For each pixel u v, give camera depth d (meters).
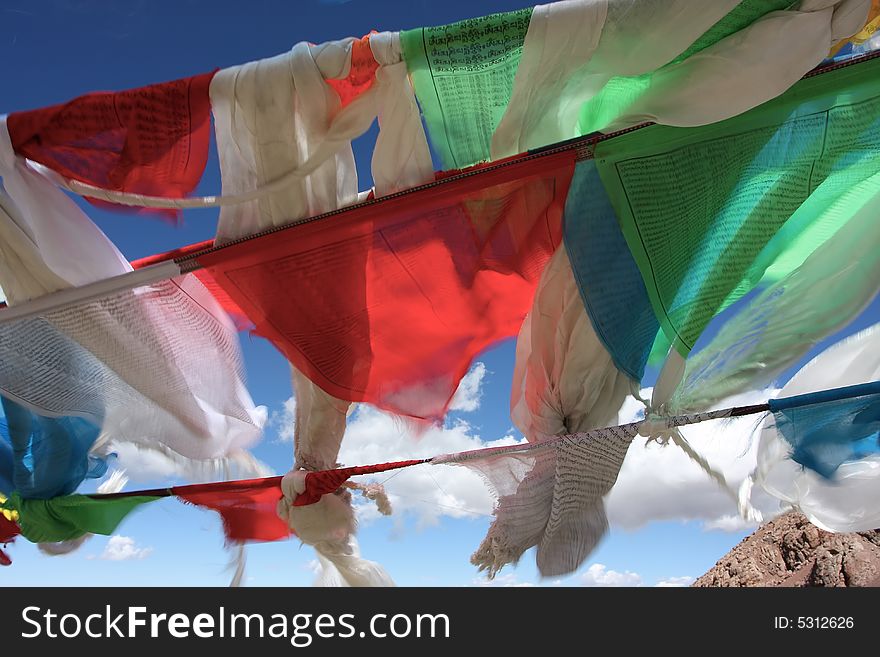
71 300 2.96
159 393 3.23
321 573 3.21
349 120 2.62
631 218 2.69
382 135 2.67
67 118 2.75
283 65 2.58
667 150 2.63
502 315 3.12
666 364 2.73
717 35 2.49
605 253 2.71
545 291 2.85
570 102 2.70
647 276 2.73
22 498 3.44
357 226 2.76
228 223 2.86
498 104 2.61
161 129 2.73
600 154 2.60
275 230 2.75
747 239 2.76
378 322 3.00
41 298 2.98
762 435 2.97
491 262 2.92
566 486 2.68
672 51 2.43
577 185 2.67
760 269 2.92
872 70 2.55
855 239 2.81
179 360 3.21
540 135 2.76
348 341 3.01
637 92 2.66
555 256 2.83
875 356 3.08
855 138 2.67
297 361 3.02
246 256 2.81
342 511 2.94
